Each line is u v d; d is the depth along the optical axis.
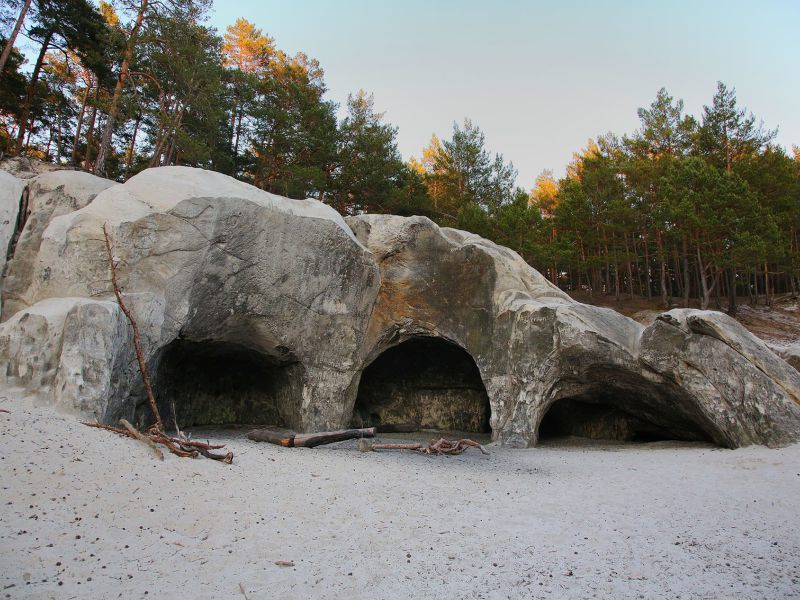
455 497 8.20
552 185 51.59
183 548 5.68
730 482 9.30
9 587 4.44
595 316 15.17
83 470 7.24
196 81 25.17
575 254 34.38
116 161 35.19
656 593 4.90
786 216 31.19
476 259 16.80
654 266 43.09
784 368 12.80
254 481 8.27
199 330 13.60
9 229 12.34
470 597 4.76
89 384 9.47
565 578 5.21
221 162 28.50
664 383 13.96
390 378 20.80
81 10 28.12
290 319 14.87
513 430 14.93
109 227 11.62
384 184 30.36
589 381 15.47
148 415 12.76
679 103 36.81
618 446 15.09
